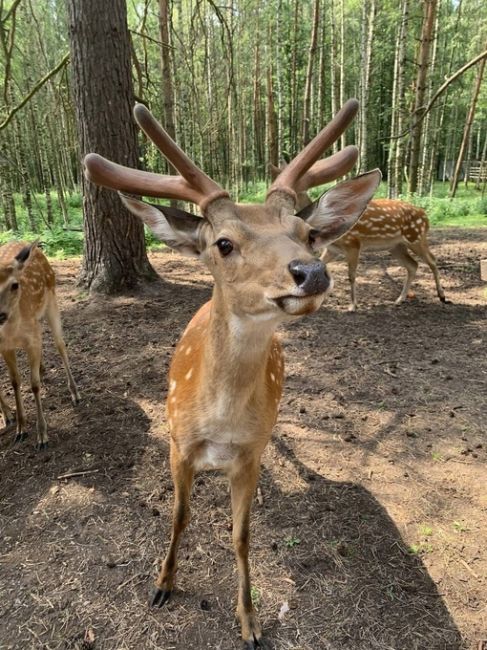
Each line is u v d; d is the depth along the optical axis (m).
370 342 5.23
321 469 3.22
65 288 6.70
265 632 2.17
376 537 2.67
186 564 2.50
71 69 5.70
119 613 2.25
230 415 1.98
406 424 3.72
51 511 2.82
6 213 11.79
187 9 16.77
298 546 2.61
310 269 1.47
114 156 5.83
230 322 1.83
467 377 4.43
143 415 3.78
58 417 3.78
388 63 26.31
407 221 6.18
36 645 2.10
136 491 2.98
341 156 2.24
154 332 5.35
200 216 1.98
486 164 26.41
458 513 2.83
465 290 7.06
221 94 19.72
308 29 22.67
